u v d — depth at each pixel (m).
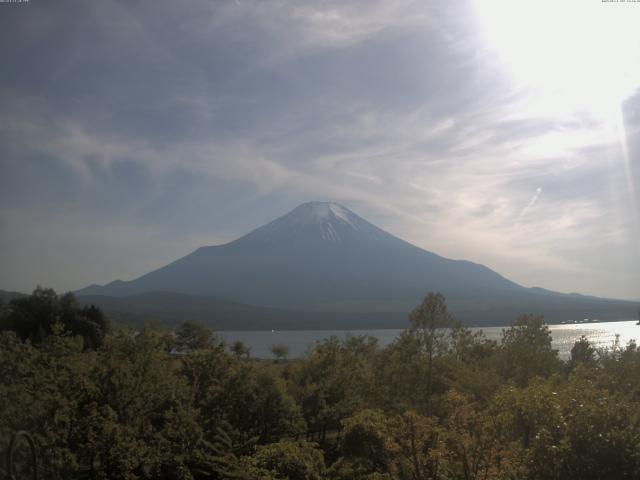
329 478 11.86
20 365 13.77
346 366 20.78
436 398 16.23
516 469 9.09
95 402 13.58
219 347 19.09
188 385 17.75
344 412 17.80
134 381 15.01
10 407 11.91
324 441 18.75
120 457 13.03
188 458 14.55
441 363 18.58
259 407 16.97
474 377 16.33
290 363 25.03
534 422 9.40
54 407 12.72
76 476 12.96
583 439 8.34
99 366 15.13
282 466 11.82
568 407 8.94
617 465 8.14
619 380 14.05
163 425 15.59
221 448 15.29
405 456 10.29
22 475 10.77
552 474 8.40
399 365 18.66
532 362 17.47
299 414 17.56
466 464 9.66
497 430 9.84
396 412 16.42
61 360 15.54
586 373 11.88
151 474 14.24
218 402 17.00
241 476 12.15
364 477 11.21
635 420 8.55
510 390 10.09
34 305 38.62
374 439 11.80
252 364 18.33
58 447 12.12
